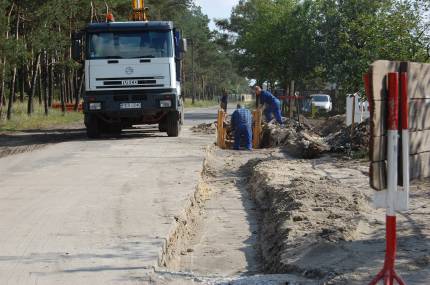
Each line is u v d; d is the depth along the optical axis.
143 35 19.67
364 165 13.87
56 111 42.75
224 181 13.38
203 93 130.38
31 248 6.70
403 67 4.83
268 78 44.38
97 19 43.84
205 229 9.12
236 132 19.89
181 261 7.46
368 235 7.34
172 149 16.66
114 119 20.75
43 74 45.62
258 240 8.46
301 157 16.38
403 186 4.77
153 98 19.58
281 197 9.91
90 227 7.67
